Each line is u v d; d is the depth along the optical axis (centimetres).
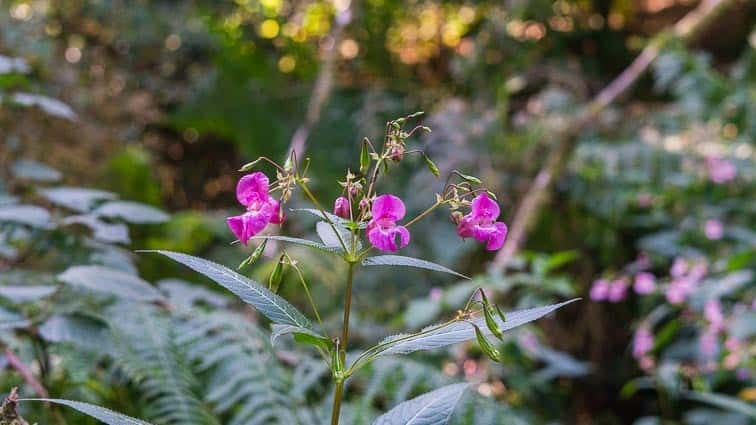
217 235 406
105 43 550
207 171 589
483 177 462
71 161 356
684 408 415
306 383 206
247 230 122
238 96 560
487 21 557
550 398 332
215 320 207
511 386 305
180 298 221
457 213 128
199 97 553
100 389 196
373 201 120
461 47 597
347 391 225
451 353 287
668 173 446
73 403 106
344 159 517
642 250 460
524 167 469
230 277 116
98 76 504
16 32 378
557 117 478
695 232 417
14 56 371
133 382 194
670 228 453
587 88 583
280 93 575
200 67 578
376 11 593
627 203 462
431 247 428
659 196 446
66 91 402
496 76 536
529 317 116
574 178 465
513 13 546
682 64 473
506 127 496
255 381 195
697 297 332
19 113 310
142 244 371
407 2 597
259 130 560
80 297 195
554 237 478
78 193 196
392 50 612
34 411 179
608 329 472
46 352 190
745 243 397
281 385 199
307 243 119
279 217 124
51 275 198
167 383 183
